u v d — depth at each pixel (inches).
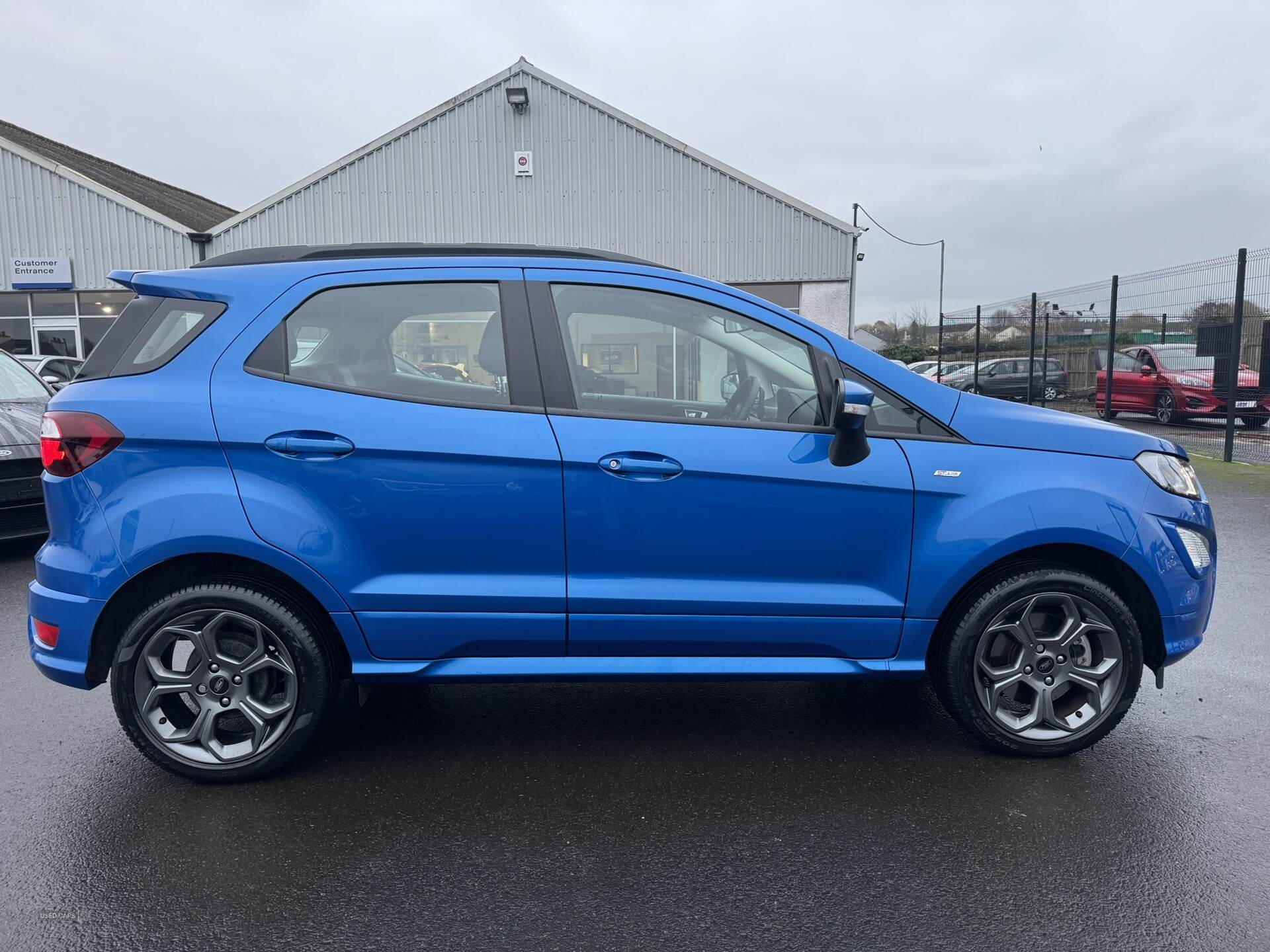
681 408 116.4
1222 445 480.7
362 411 110.6
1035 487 116.3
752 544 115.0
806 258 807.7
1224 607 197.0
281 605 112.0
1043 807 110.1
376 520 110.6
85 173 957.2
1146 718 137.9
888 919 87.9
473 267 117.3
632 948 83.7
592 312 117.6
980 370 773.9
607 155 810.8
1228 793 113.7
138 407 108.5
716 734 132.8
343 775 119.1
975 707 120.3
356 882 94.3
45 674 112.0
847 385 107.7
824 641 117.8
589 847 101.2
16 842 101.8
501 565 113.3
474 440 110.8
